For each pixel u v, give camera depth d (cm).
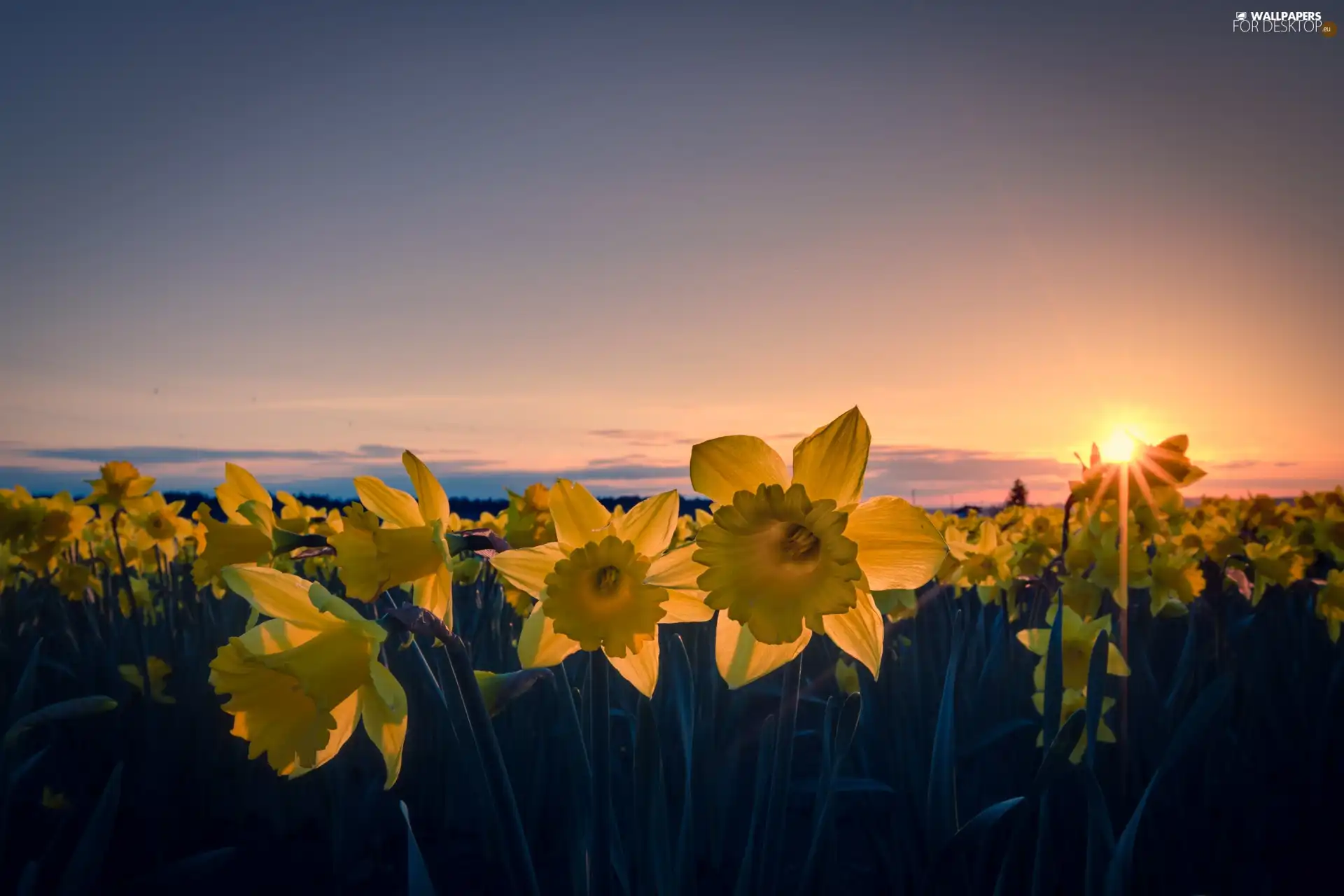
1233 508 122
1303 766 69
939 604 98
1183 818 57
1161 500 70
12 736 57
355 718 30
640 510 33
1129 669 56
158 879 57
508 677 34
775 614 31
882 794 67
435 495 34
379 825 68
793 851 67
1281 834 64
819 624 30
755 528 31
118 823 68
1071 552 69
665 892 39
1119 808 54
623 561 31
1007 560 79
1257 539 119
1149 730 59
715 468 32
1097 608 67
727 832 64
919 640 83
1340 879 58
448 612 33
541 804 65
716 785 59
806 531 33
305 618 30
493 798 29
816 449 31
